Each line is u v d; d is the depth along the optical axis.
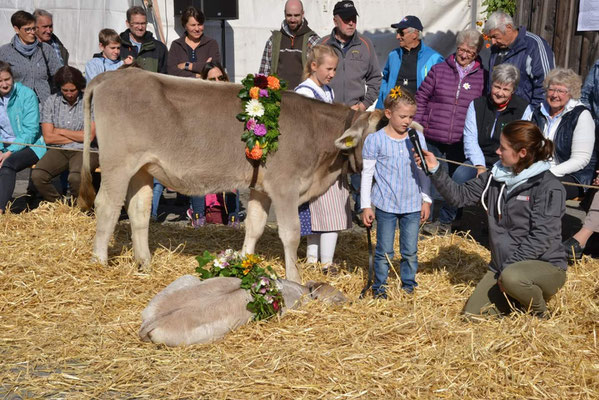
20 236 6.11
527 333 4.04
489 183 4.48
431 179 4.52
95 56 7.64
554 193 4.24
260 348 3.92
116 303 4.60
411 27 7.55
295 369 3.70
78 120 7.18
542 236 4.24
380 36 10.08
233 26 9.75
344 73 7.30
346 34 7.20
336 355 3.81
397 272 5.46
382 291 4.83
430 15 10.06
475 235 6.93
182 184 5.08
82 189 5.50
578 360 3.85
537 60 6.97
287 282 4.60
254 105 4.76
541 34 9.65
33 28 7.99
